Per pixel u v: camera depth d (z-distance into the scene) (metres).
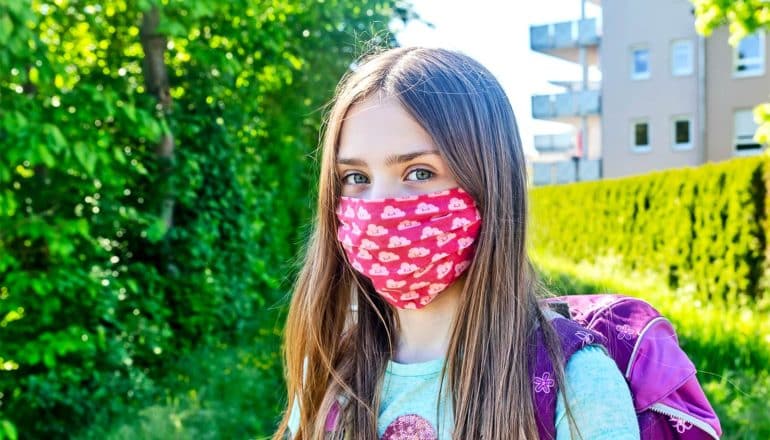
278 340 5.58
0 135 3.81
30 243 4.16
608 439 1.06
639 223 9.48
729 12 5.71
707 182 7.70
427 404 1.24
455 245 1.23
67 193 4.59
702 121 21.38
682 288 7.59
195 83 5.88
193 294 5.47
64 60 4.83
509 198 1.24
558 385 1.12
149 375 4.85
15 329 4.12
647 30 22.62
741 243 6.99
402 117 1.19
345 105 1.27
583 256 11.62
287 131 7.55
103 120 4.56
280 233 7.70
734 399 3.45
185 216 5.63
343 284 1.45
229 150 6.05
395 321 1.40
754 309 6.43
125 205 5.31
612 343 1.23
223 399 4.24
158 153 5.29
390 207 1.20
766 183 6.72
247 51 6.23
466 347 1.21
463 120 1.20
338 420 1.33
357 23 7.29
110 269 5.10
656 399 1.18
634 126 23.14
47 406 3.94
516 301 1.20
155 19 5.27
